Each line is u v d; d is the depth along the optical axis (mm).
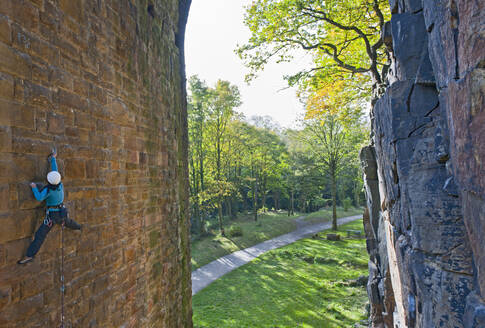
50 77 4004
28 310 3588
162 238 8367
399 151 6715
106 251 5352
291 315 15648
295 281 20672
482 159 4188
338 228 39469
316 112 20812
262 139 47812
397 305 9055
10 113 3379
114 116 5723
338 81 18562
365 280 19344
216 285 20516
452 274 5402
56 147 4102
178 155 10305
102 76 5309
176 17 10586
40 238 3566
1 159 3264
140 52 6996
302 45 16938
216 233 35469
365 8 15898
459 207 5484
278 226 40000
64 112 4281
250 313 16109
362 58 18078
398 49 7020
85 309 4676
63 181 4234
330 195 66375
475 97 4242
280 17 16141
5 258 3299
